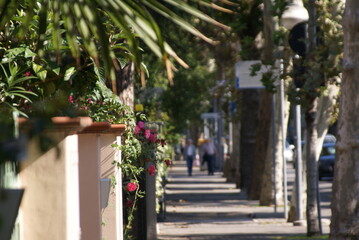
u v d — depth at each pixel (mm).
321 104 23688
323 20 19547
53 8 6055
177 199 37250
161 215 26188
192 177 60094
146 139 14906
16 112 6340
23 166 6824
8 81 8711
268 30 24109
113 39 9602
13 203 5688
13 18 8883
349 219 14211
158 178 22984
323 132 23766
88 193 8836
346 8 13805
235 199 36594
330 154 48781
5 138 3227
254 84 25406
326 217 26828
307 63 19312
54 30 6129
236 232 22422
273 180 30969
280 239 20250
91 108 11008
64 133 6707
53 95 9352
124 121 12773
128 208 14125
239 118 43625
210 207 32281
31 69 9531
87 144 8844
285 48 22453
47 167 6777
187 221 26266
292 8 19438
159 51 5812
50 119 3500
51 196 6785
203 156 63375
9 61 8875
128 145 12938
